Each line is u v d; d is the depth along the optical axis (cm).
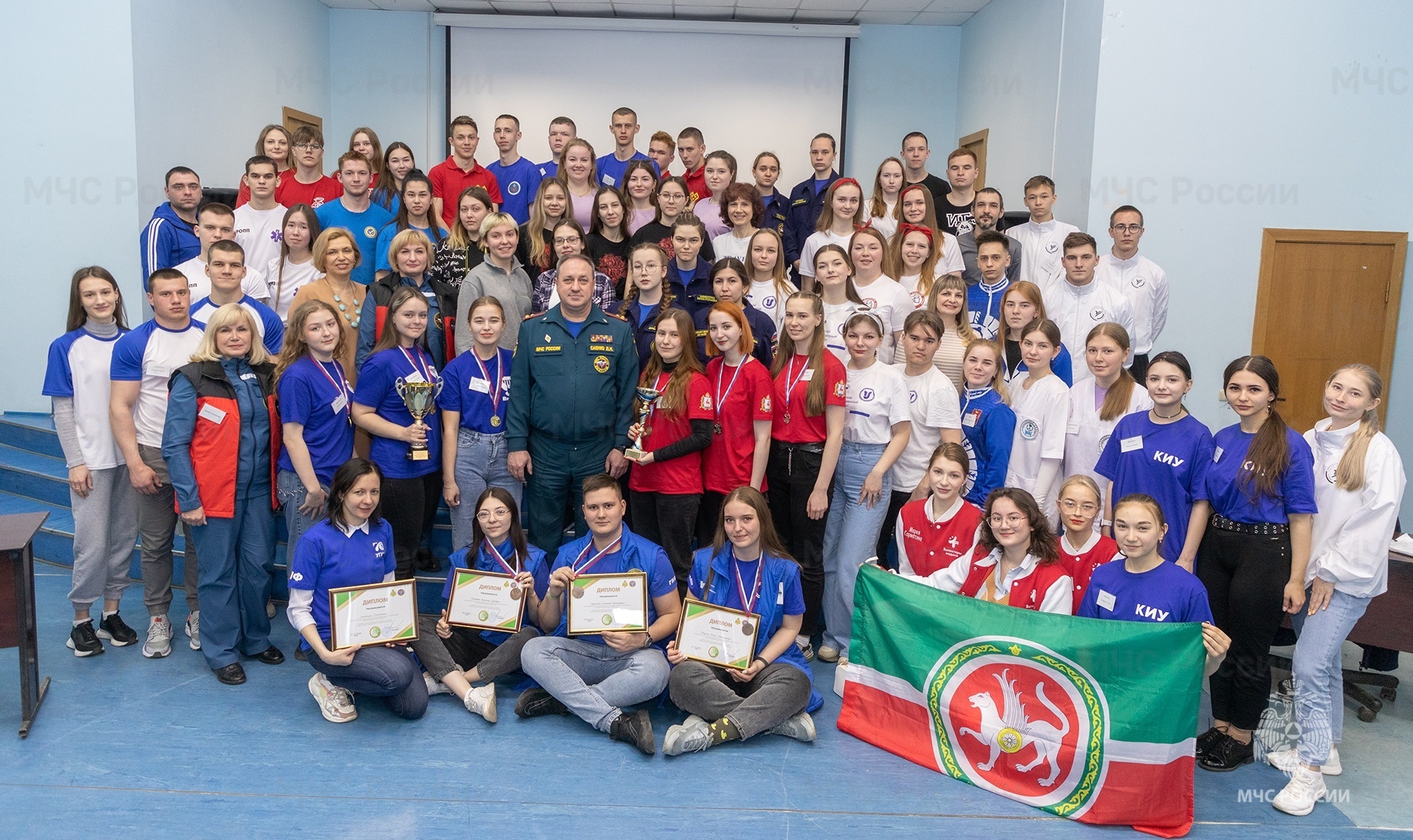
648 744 362
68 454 449
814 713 411
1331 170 705
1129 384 432
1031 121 845
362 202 595
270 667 445
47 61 679
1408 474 716
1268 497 362
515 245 506
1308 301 715
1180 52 695
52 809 319
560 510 471
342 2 1023
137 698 407
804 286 586
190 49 759
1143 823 325
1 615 369
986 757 353
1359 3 688
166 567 458
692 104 1065
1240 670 371
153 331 452
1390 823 335
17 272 701
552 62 1056
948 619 370
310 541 392
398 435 449
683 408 448
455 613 414
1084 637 343
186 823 312
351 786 338
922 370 454
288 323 439
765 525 395
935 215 606
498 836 308
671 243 565
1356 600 345
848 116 1081
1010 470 455
